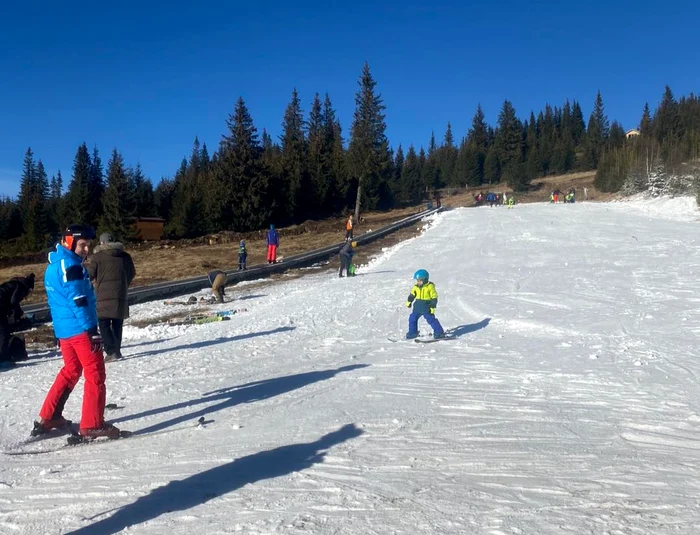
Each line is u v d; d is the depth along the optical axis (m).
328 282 21.86
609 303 13.51
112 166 52.78
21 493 4.40
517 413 6.16
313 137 79.75
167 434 5.76
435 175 106.88
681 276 17.06
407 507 3.94
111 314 9.87
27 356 11.62
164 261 35.62
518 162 103.19
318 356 9.72
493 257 25.52
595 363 8.34
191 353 10.40
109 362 9.84
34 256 41.53
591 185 83.06
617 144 101.44
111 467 4.91
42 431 5.92
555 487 4.23
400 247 33.72
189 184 63.81
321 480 4.45
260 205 57.62
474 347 9.91
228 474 4.64
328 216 67.81
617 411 6.14
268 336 11.96
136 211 54.59
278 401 6.88
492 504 3.96
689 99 117.12
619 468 4.58
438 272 21.83
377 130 66.38
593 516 3.74
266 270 28.33
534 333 10.98
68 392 5.99
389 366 8.70
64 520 3.92
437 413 6.23
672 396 6.62
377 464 4.77
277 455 5.05
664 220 39.19
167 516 3.91
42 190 97.06
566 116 140.88
